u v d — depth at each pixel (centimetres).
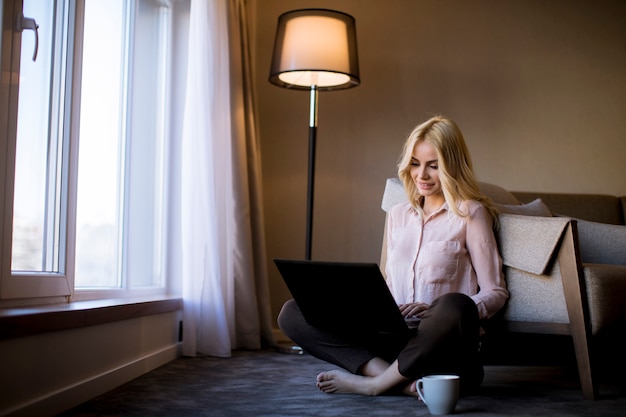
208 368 262
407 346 187
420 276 212
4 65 178
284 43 334
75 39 224
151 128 312
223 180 314
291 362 287
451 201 211
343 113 392
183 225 295
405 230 221
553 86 391
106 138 263
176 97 323
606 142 388
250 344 330
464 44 393
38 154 206
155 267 317
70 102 221
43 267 211
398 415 173
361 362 202
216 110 305
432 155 214
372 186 389
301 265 185
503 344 260
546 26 393
